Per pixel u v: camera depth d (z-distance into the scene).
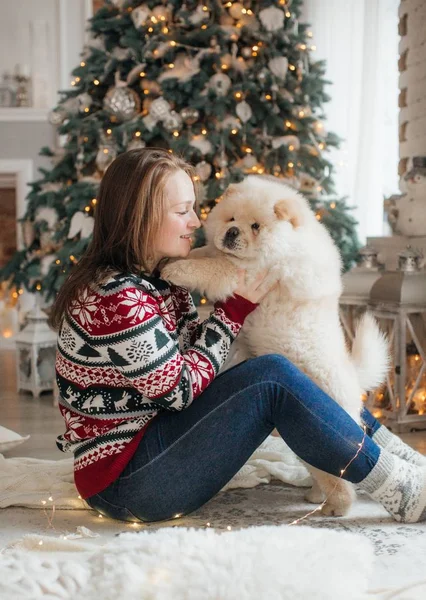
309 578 1.10
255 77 3.51
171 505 1.75
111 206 1.73
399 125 3.54
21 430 3.05
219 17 3.58
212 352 1.75
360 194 4.34
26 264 4.01
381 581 1.50
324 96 3.76
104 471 1.73
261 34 3.53
